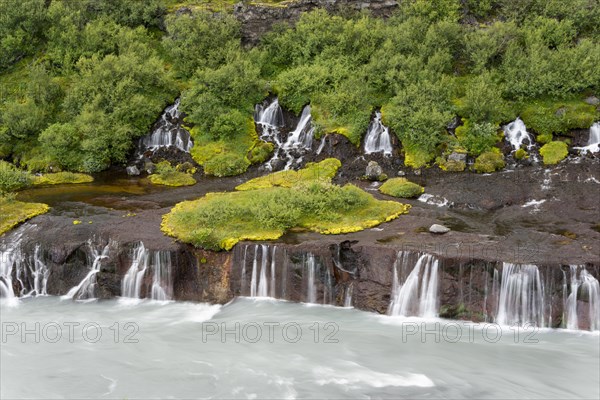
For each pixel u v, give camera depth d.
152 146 34.94
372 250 21.05
